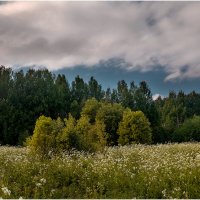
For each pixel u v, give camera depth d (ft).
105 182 51.39
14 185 50.70
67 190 49.26
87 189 49.11
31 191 48.83
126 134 146.72
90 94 320.09
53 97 255.29
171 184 50.08
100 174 55.36
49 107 247.70
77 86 307.78
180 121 374.22
